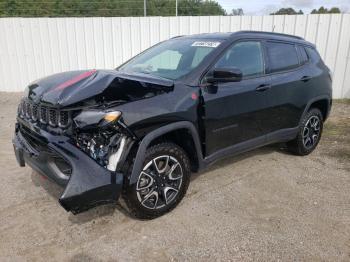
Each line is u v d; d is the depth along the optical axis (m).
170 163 3.14
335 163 4.59
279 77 4.13
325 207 3.38
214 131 3.41
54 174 2.73
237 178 4.05
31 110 3.01
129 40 9.39
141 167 2.84
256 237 2.86
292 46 4.54
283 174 4.19
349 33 8.67
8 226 2.99
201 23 9.11
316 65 4.85
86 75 2.94
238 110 3.60
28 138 3.10
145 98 2.84
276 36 4.37
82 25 9.37
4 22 9.34
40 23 9.40
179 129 3.12
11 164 4.40
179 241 2.80
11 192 3.60
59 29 9.44
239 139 3.74
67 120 2.65
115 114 2.60
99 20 9.30
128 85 2.81
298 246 2.74
